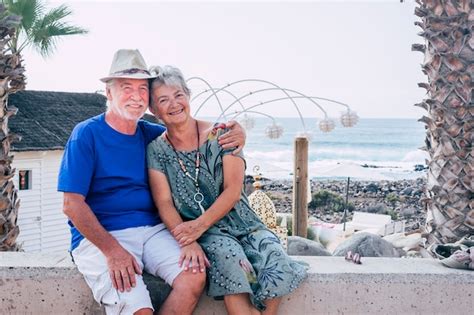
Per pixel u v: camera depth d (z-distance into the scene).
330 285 3.09
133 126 3.00
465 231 4.32
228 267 2.83
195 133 3.07
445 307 3.13
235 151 2.99
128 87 2.87
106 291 2.72
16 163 17.86
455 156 4.33
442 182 4.39
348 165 25.58
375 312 3.12
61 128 19.69
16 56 5.54
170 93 2.93
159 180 3.01
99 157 2.89
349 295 3.10
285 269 2.88
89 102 22.09
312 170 25.78
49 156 18.80
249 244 3.01
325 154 67.50
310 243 5.23
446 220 4.38
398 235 7.64
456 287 3.12
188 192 3.01
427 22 4.51
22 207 18.19
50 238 19.19
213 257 2.88
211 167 3.01
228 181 2.98
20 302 3.05
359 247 4.84
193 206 3.01
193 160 3.02
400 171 56.59
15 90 5.49
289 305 3.09
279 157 62.47
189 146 3.04
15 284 3.03
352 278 3.10
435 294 3.12
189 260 2.81
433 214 4.50
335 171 25.33
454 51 4.36
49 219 19.03
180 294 2.77
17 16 5.46
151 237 2.97
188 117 3.01
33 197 18.42
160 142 3.06
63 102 21.36
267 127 7.95
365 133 72.06
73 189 2.78
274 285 2.83
